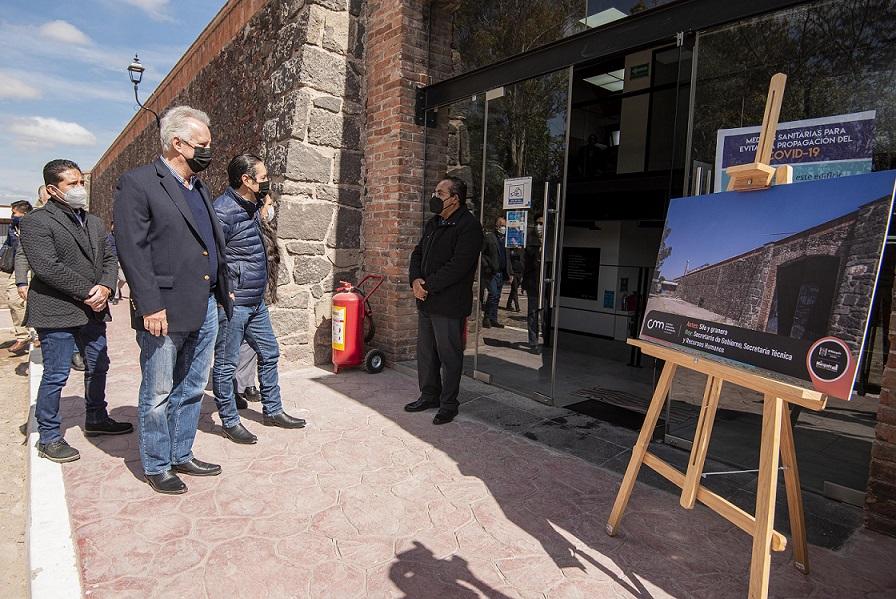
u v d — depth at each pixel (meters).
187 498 2.99
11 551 2.76
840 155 3.11
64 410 4.40
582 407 4.83
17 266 6.58
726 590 2.31
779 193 2.21
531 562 2.48
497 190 5.32
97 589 2.23
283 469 3.39
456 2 5.77
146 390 2.97
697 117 3.60
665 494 3.19
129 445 3.71
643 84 7.17
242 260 3.67
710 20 3.38
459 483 3.26
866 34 3.00
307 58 5.71
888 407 2.73
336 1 5.87
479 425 4.29
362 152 6.26
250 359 4.64
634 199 7.29
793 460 2.32
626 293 7.86
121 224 2.76
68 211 3.50
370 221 6.20
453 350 4.25
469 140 5.65
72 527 2.67
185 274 2.94
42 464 3.36
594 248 8.08
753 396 3.70
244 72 7.30
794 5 3.00
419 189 5.91
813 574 2.44
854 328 1.82
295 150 5.71
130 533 2.63
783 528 2.85
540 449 3.82
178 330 2.95
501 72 4.96
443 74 5.98
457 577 2.36
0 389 5.47
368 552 2.53
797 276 2.04
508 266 5.29
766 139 2.27
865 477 3.12
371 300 6.20
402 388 5.24
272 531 2.69
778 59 3.29
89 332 3.69
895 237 2.89
